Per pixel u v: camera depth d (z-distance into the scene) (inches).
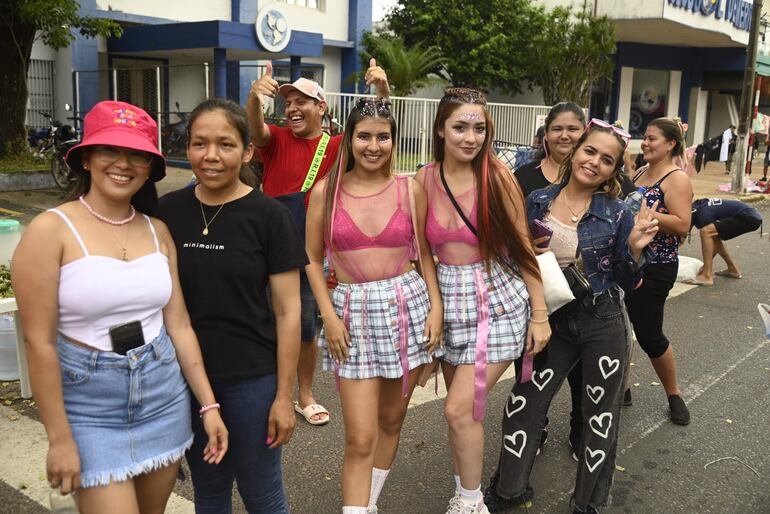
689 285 322.0
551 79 759.7
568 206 124.3
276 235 94.3
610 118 924.6
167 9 645.9
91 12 597.0
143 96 671.1
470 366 115.0
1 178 453.7
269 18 579.5
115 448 83.6
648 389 196.7
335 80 796.0
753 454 159.9
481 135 112.7
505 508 133.6
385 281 113.0
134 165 83.4
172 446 89.2
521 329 116.6
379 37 779.4
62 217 81.4
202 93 701.9
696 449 161.8
